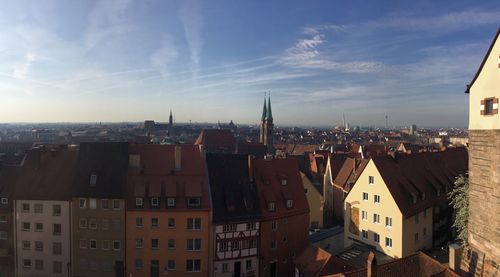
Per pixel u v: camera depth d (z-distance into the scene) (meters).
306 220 57.00
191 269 49.62
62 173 53.09
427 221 54.16
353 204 56.72
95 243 50.00
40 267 51.22
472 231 29.02
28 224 51.16
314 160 97.81
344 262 42.59
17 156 66.56
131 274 49.25
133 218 49.12
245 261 51.06
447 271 29.30
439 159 66.06
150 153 54.00
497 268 26.03
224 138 154.62
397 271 30.53
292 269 55.09
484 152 27.47
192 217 49.38
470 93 29.20
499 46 25.86
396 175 53.69
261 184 54.97
